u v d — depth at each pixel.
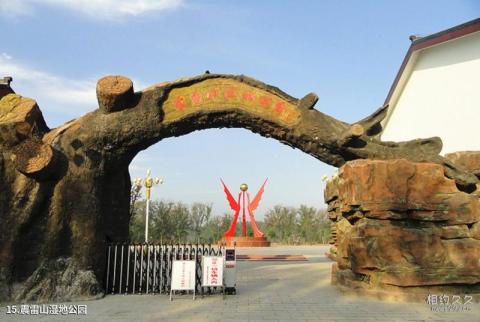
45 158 8.40
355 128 9.26
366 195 8.95
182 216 41.53
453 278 8.49
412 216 8.88
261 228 51.50
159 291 9.52
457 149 17.08
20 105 8.80
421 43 18.56
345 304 8.16
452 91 17.64
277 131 9.86
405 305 8.05
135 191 27.64
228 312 7.41
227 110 9.61
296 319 6.89
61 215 8.85
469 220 8.85
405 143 10.02
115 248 9.59
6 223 8.52
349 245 9.24
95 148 9.32
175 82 9.61
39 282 8.45
